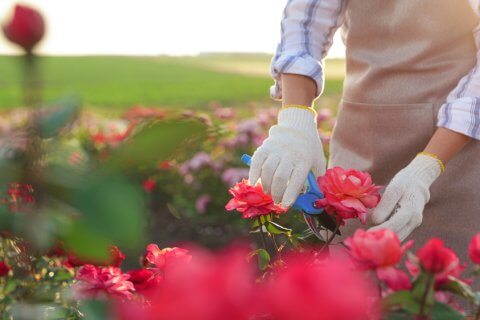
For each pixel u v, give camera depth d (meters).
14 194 0.44
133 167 0.41
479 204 1.70
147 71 28.09
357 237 0.89
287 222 3.53
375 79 1.77
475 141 1.70
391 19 1.73
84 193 0.39
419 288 0.81
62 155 0.43
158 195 5.03
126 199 0.39
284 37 1.80
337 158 1.91
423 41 1.70
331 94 17.77
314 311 0.45
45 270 1.67
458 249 1.73
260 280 1.35
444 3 1.68
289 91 1.68
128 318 0.55
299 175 1.51
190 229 4.70
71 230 0.40
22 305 0.75
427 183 1.54
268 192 1.54
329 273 0.47
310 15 1.79
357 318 0.46
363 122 1.81
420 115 1.72
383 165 1.80
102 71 27.08
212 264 0.45
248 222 4.64
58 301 1.35
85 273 1.20
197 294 0.44
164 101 17.52
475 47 1.72
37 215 0.41
